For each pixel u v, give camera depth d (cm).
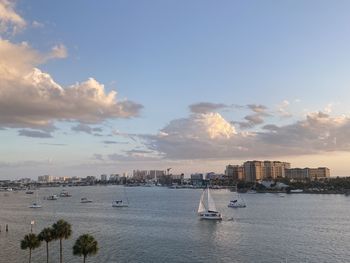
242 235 17762
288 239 16638
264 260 12912
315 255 13600
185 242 16088
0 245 15438
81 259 12938
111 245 15450
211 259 13062
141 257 13350
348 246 15075
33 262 12588
